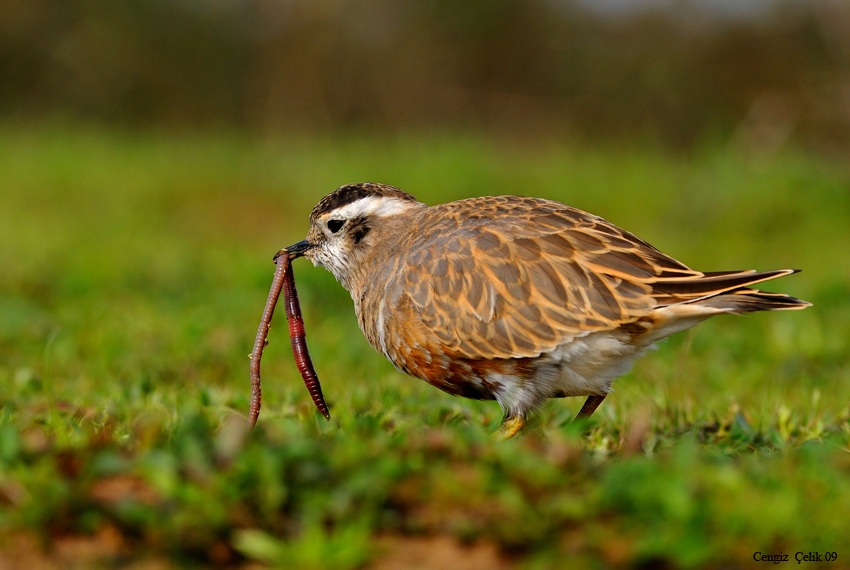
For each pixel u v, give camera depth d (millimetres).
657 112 36906
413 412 9961
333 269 10492
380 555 6484
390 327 9469
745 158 24922
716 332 14648
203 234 22953
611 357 8867
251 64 36562
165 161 27391
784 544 6527
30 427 9023
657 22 37625
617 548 6430
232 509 6645
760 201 22781
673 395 11234
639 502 6668
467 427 8875
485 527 6617
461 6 37375
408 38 37312
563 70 37625
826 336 14195
